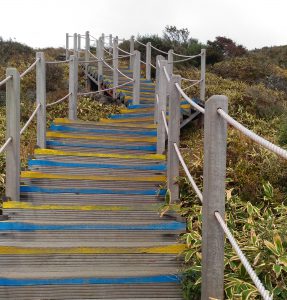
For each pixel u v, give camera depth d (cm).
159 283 333
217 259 275
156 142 637
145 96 1009
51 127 648
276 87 1363
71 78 741
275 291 283
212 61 1958
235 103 923
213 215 274
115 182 507
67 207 423
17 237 391
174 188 456
